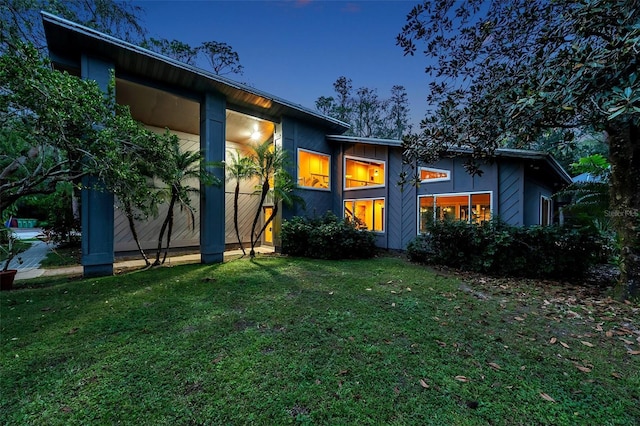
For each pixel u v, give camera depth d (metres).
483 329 3.21
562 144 3.30
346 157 10.91
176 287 4.94
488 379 2.24
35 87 3.91
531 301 4.25
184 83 7.09
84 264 5.68
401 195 9.39
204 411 1.87
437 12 2.97
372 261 7.72
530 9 2.44
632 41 1.51
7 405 1.92
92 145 4.93
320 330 3.14
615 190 4.46
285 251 9.19
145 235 8.70
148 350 2.68
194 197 9.61
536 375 2.30
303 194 10.07
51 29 5.15
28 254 8.71
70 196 10.10
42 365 2.41
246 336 2.98
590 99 1.91
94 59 5.75
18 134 4.80
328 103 24.38
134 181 5.43
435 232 7.12
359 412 1.87
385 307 3.90
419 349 2.72
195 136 10.02
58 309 3.81
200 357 2.55
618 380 2.24
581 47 1.88
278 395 2.03
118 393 2.04
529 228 6.07
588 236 5.55
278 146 9.48
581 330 3.21
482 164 7.70
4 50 4.10
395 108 23.58
